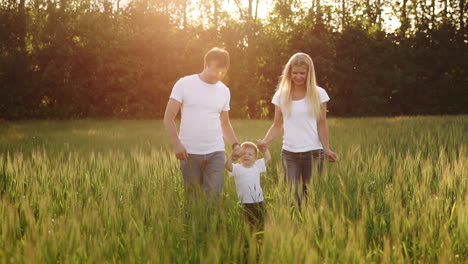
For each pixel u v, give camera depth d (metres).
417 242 3.51
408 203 4.30
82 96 29.48
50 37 28.59
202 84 4.86
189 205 4.21
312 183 4.55
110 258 2.93
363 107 35.25
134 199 4.56
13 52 28.02
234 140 5.28
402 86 35.66
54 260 2.87
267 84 34.12
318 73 35.28
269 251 2.69
